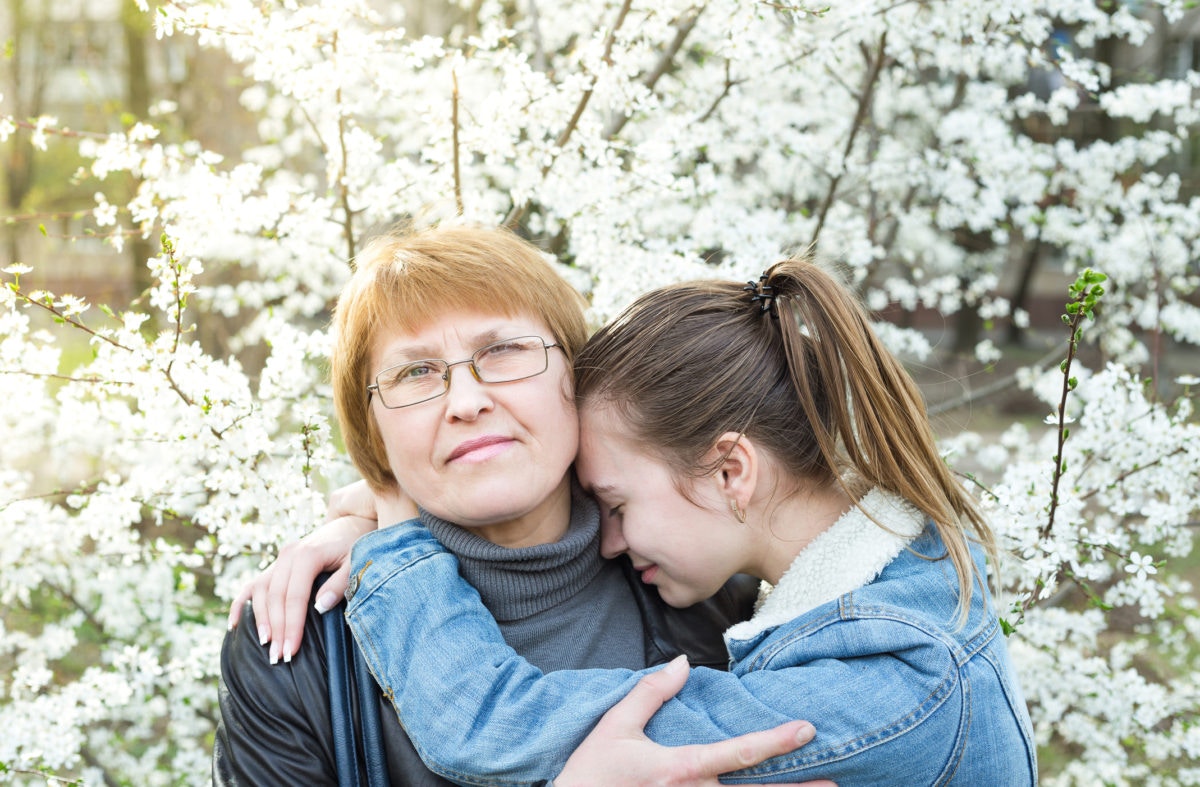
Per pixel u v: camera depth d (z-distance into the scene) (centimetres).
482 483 123
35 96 606
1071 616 245
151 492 216
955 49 284
